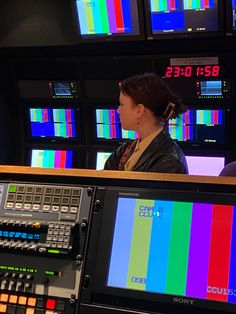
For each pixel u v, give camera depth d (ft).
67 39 12.62
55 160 13.89
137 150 6.21
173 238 3.79
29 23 12.89
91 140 13.56
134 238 3.87
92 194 4.10
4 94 13.80
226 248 3.64
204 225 3.76
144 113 6.18
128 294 3.69
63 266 3.94
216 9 10.87
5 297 3.98
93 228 3.98
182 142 12.66
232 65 11.84
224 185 3.97
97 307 3.75
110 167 6.64
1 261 4.10
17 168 4.50
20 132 14.16
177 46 11.98
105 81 12.90
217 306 3.49
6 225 4.16
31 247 3.99
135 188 4.06
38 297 3.92
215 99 12.19
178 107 6.36
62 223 4.04
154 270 3.73
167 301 3.60
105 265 3.82
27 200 4.23
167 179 4.07
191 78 12.19
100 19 11.66
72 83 13.17
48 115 13.73
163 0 11.07
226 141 12.39
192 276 3.63
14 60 13.42
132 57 12.46
